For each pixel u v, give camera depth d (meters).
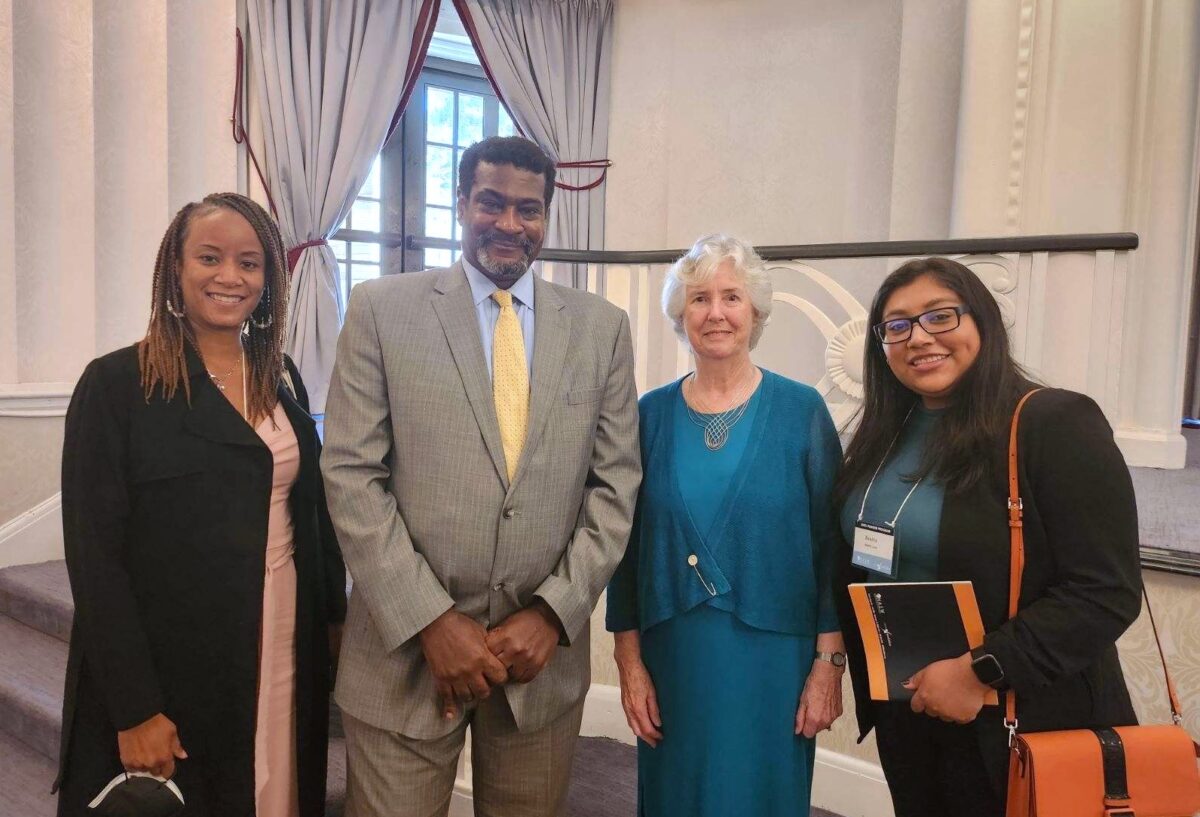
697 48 4.71
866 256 2.53
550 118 4.77
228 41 3.66
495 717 1.53
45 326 3.23
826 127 4.36
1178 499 2.59
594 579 1.46
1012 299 2.38
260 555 1.50
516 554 1.43
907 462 1.42
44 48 3.15
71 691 1.47
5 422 3.15
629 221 4.93
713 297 1.55
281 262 1.58
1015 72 3.29
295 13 3.96
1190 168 3.26
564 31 4.77
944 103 3.82
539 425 1.45
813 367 4.41
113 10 3.31
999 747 1.28
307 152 4.04
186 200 3.60
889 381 1.48
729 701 1.53
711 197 4.71
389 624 1.35
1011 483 1.26
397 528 1.40
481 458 1.43
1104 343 2.33
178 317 1.49
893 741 1.44
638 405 1.73
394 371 1.44
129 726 1.38
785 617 1.53
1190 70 3.21
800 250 2.63
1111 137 3.17
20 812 2.10
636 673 1.67
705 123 4.71
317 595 1.68
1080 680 1.27
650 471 1.64
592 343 1.55
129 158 3.38
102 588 1.38
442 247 4.94
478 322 1.50
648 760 1.65
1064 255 2.36
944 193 3.83
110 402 1.44
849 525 1.47
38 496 3.24
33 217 3.18
